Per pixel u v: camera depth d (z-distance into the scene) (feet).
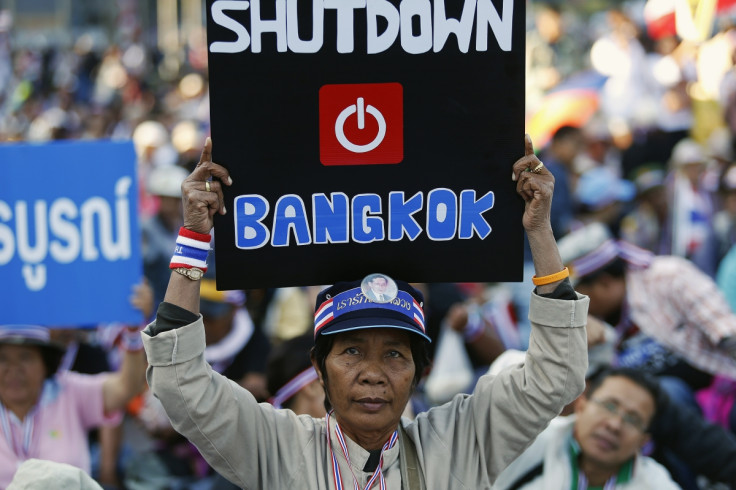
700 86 43.55
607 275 19.10
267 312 26.84
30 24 98.84
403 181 10.03
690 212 33.63
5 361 15.81
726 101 42.27
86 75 84.69
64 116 61.72
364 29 9.87
